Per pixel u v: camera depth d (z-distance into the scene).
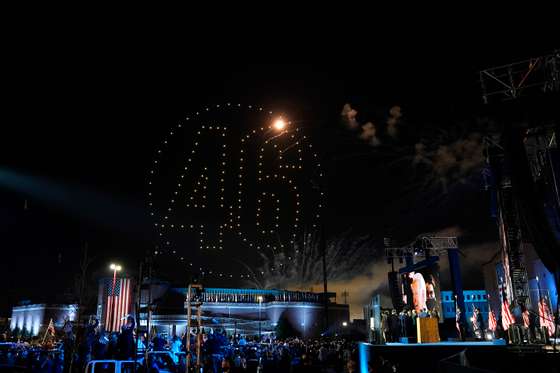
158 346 18.11
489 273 39.25
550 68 19.39
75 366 15.38
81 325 17.80
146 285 15.64
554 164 16.14
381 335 27.97
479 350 15.45
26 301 89.38
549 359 14.55
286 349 33.69
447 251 32.62
